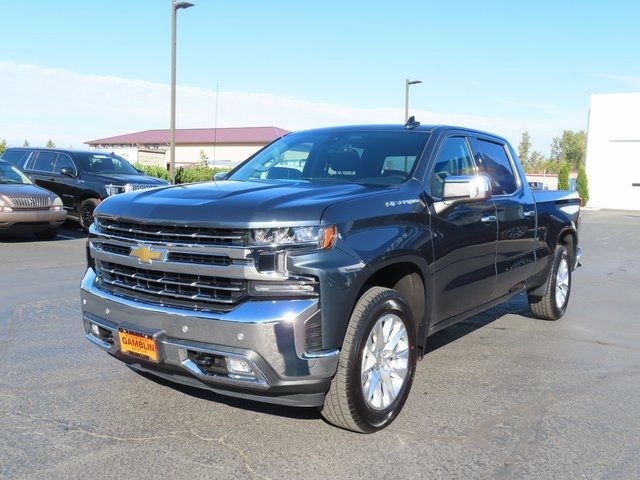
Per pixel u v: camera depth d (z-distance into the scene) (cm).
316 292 345
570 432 405
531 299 714
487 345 615
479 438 392
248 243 344
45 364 509
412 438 388
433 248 437
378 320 383
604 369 544
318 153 510
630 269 1217
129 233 390
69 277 906
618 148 3862
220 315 346
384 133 512
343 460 356
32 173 1590
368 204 388
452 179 436
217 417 411
